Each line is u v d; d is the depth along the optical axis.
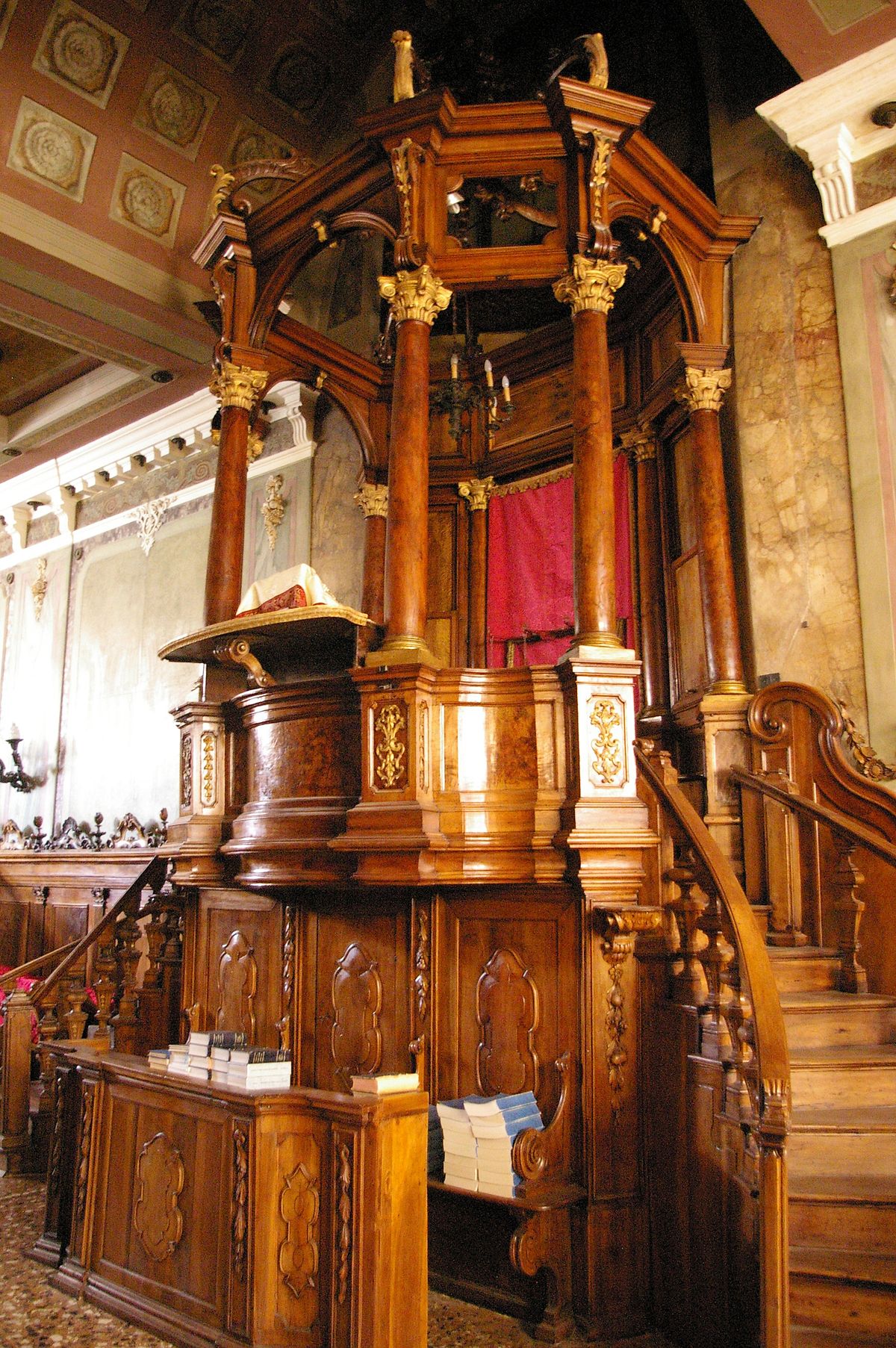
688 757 7.35
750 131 7.49
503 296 8.86
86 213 8.35
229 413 7.13
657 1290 4.81
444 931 5.59
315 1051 5.95
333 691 5.79
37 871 12.20
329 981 5.96
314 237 6.83
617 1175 4.88
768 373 7.10
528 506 8.85
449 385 7.11
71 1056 5.31
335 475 10.23
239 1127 4.18
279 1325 3.93
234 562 6.94
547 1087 5.09
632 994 5.09
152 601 12.27
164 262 8.91
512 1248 4.61
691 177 8.22
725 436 7.32
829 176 6.82
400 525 5.64
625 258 7.93
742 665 7.00
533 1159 4.77
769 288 7.18
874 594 6.41
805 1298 3.69
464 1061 5.41
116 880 11.12
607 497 5.63
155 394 10.89
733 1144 4.25
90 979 7.69
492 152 6.04
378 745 5.37
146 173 8.65
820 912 6.03
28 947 12.15
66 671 13.38
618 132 5.91
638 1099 4.99
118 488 13.20
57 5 7.64
